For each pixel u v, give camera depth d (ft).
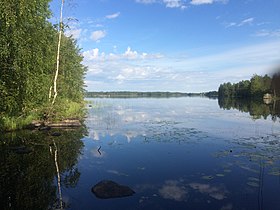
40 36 63.62
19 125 67.05
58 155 43.98
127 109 153.17
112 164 39.37
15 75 55.93
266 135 63.72
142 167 37.88
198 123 86.28
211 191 28.94
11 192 28.60
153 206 25.04
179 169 36.99
